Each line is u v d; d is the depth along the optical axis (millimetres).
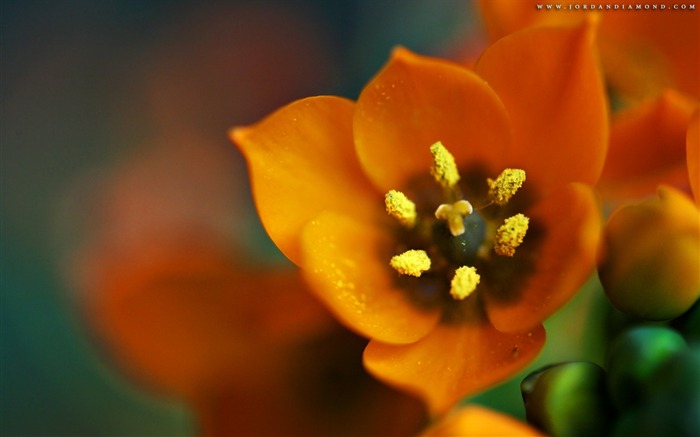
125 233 226
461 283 173
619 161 180
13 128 245
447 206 177
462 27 233
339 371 180
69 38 255
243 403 180
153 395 214
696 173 166
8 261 230
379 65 235
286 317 180
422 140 175
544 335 167
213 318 182
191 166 242
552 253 172
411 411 178
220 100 251
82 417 223
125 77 252
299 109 172
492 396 184
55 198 237
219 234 213
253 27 256
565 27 167
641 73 192
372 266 175
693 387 159
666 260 165
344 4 253
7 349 226
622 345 163
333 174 175
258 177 171
